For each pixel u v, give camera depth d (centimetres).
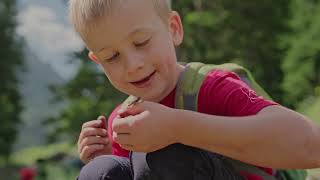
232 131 191
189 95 210
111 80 215
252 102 201
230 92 205
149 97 213
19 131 3222
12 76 3259
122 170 209
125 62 207
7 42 3269
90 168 212
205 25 1947
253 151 193
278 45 1795
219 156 210
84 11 208
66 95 2392
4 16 3272
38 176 1920
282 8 2009
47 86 2509
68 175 1917
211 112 208
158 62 209
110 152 238
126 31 204
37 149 3619
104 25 205
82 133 242
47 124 2661
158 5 212
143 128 196
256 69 1980
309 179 296
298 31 1546
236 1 2008
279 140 191
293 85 1430
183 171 201
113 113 236
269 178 212
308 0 1554
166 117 196
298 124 194
